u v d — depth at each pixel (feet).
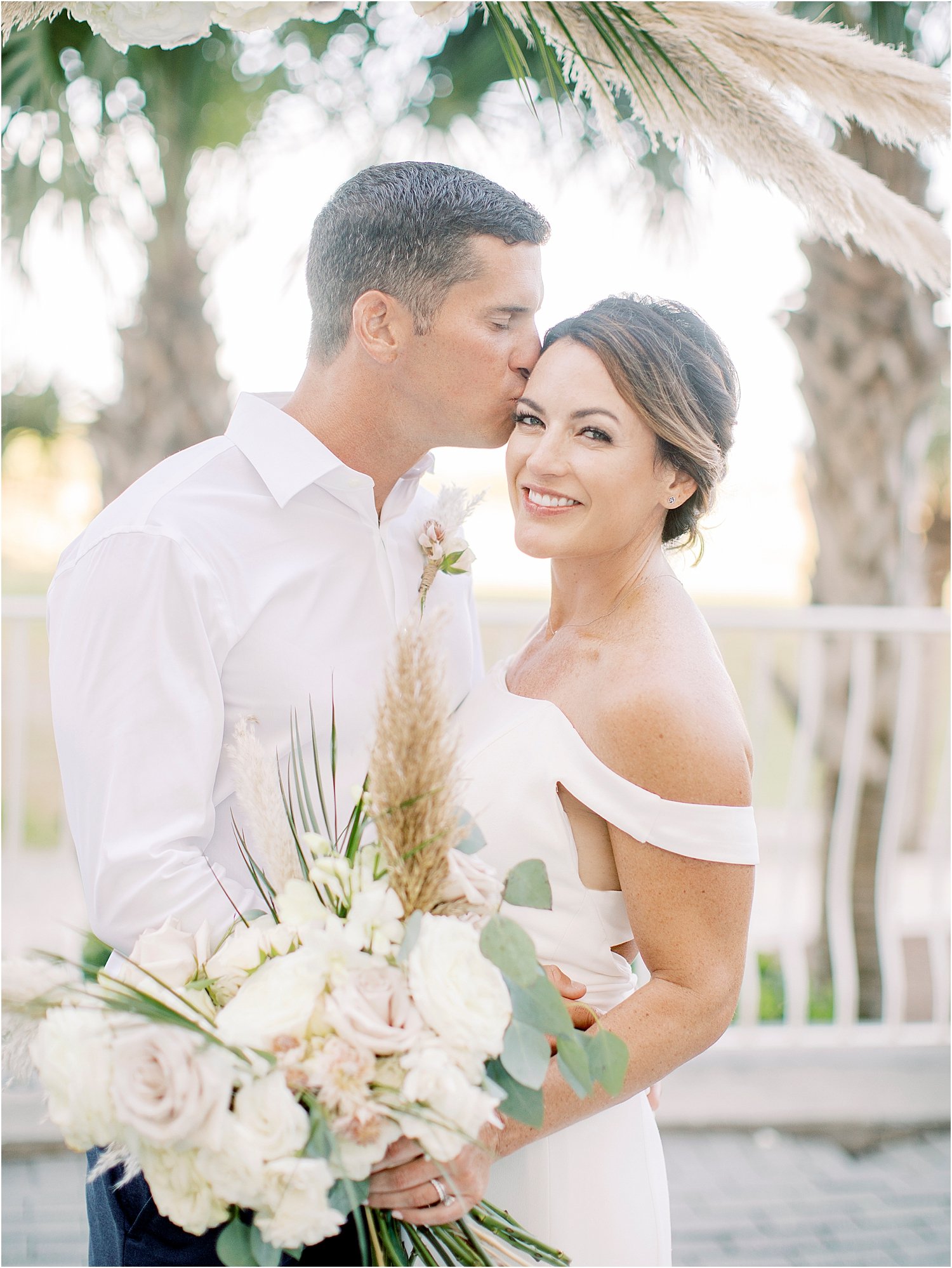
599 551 4.79
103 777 4.82
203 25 4.77
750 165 5.09
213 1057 3.32
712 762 4.28
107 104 11.34
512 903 3.70
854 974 12.55
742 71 4.82
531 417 4.87
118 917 4.71
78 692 4.92
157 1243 4.20
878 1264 9.16
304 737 5.34
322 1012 3.49
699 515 5.08
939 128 4.87
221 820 5.28
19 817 11.12
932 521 24.61
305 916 3.73
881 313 14.16
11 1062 3.65
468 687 6.31
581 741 4.53
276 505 5.42
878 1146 10.97
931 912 12.47
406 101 12.32
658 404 4.60
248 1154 3.23
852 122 12.13
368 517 5.62
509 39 4.98
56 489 25.96
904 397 14.30
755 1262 9.16
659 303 4.86
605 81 5.02
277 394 5.94
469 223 5.05
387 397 5.35
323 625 5.44
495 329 5.16
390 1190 3.78
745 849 4.32
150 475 5.47
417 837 3.56
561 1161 4.56
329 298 5.38
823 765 14.15
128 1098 3.24
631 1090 4.23
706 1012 4.30
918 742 21.31
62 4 4.76
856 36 4.66
